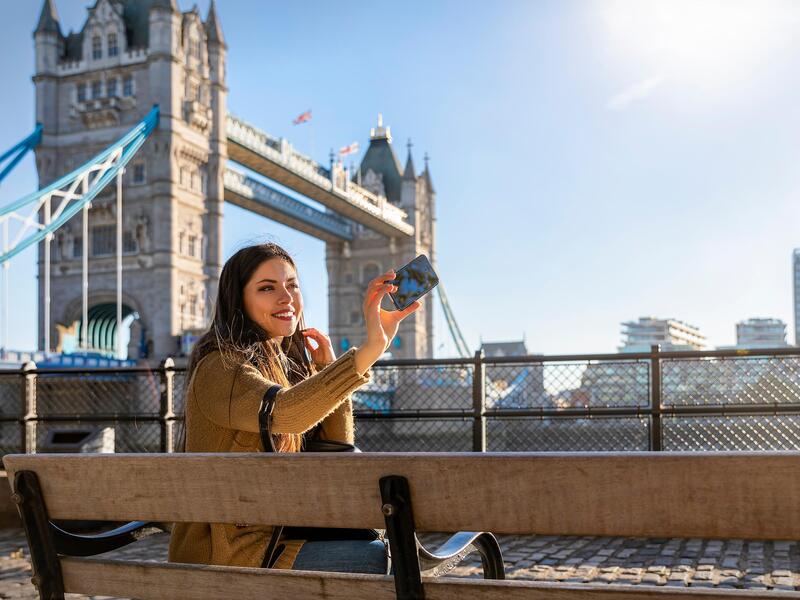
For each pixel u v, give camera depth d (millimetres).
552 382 7281
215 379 2248
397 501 1662
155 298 76750
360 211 115500
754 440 6887
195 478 1854
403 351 130000
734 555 5922
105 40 83438
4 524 7707
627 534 1506
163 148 78375
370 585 1749
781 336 161000
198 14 84938
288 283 2586
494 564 2627
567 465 1521
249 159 91125
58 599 2088
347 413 2725
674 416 6996
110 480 1949
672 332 149250
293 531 2367
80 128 82562
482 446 7281
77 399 8391
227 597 1885
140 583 1980
